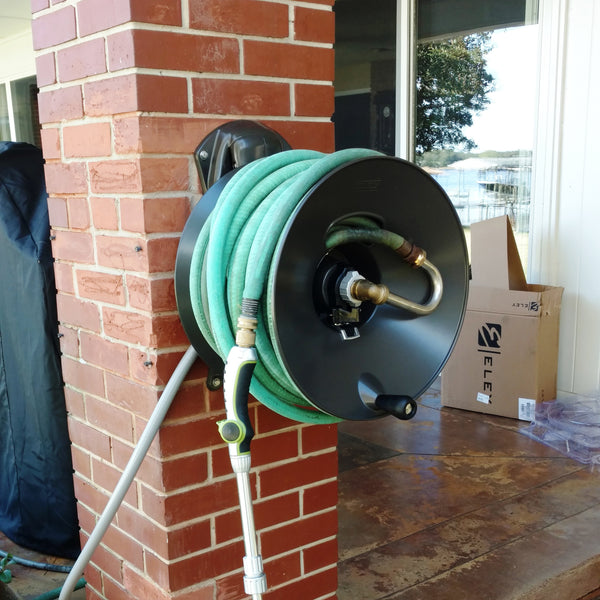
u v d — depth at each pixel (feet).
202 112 4.84
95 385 5.63
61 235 5.71
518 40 12.32
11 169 7.67
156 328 4.83
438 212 4.50
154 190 4.70
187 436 5.04
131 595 5.63
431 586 7.01
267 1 5.03
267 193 4.25
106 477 5.71
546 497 8.93
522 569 7.30
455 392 12.26
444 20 13.37
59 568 7.39
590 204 11.51
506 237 11.27
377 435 11.10
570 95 11.55
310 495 5.81
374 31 14.10
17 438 7.73
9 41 20.90
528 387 11.39
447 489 9.18
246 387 3.77
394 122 14.14
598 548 7.70
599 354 11.67
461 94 13.34
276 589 5.74
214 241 4.11
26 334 7.28
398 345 4.50
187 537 5.16
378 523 8.29
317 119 5.49
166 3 4.55
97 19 4.73
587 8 11.12
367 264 4.49
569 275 11.93
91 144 5.08
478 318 11.75
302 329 4.00
